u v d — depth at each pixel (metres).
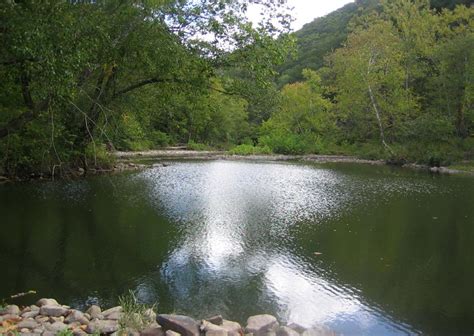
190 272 9.86
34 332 6.13
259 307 8.11
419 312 8.09
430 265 10.76
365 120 51.22
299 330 7.12
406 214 16.77
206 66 16.00
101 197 18.80
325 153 54.50
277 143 54.41
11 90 14.01
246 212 16.48
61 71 9.22
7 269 9.72
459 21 52.59
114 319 6.89
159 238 12.52
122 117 21.69
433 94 46.59
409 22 51.44
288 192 21.73
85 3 12.15
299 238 12.97
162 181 24.67
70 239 12.20
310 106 57.00
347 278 9.75
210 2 15.48
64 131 21.91
